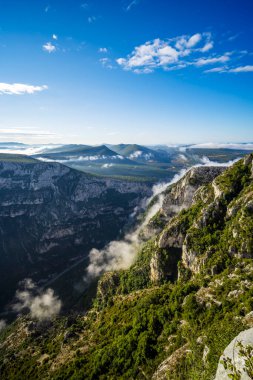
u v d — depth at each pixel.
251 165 146.38
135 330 108.00
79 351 128.50
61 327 184.38
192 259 133.88
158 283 154.88
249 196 126.44
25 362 150.38
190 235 140.00
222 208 140.88
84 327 166.88
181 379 55.56
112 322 138.00
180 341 83.75
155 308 115.25
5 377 143.38
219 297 91.56
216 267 112.44
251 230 111.88
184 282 129.38
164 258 156.00
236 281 94.25
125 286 184.38
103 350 110.69
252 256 106.50
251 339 20.00
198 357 46.41
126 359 96.69
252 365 16.02
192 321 88.06
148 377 79.12
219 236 129.62
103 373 98.62
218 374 20.77
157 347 90.75
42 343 171.25
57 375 115.38
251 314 52.72
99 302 194.12
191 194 194.75
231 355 20.38
